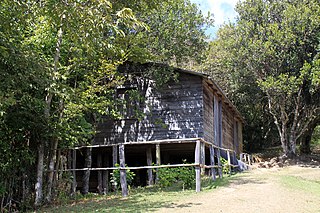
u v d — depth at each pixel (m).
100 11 6.63
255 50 21.20
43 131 9.85
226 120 19.72
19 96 9.18
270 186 10.47
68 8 6.62
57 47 10.38
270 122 28.47
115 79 13.20
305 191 10.26
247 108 26.98
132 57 13.06
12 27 8.14
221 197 8.82
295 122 22.64
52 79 9.04
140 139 14.49
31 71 8.10
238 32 22.59
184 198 8.88
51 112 10.72
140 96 14.35
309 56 20.33
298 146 28.22
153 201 8.69
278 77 20.44
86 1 6.82
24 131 9.97
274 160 23.05
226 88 25.42
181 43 17.47
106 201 9.49
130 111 14.89
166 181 11.38
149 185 13.13
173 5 17.55
